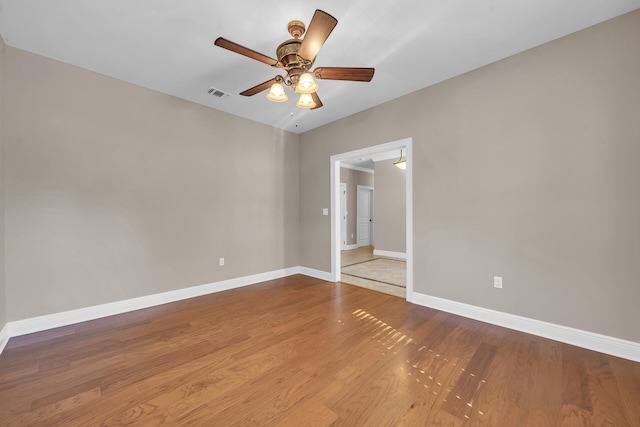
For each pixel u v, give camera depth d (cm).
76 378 176
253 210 409
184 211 337
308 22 203
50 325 248
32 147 241
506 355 201
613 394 158
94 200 274
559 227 223
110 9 190
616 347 199
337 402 153
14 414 144
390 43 229
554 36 221
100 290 277
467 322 262
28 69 240
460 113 279
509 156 248
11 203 231
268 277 427
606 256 204
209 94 325
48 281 248
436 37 221
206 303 320
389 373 180
